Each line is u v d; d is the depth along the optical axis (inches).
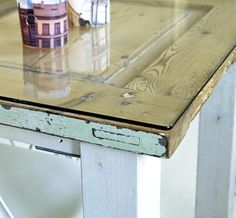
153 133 27.7
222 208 59.0
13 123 31.4
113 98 31.1
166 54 38.6
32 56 38.7
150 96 31.3
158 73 34.9
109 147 29.4
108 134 28.9
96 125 29.0
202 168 57.5
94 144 29.9
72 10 44.7
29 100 31.0
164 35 43.1
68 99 31.0
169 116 28.7
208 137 55.3
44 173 52.6
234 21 46.6
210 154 56.2
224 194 58.1
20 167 52.8
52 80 34.0
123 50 39.8
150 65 36.5
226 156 55.6
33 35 40.0
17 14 48.9
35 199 49.0
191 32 43.7
